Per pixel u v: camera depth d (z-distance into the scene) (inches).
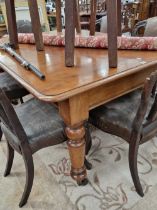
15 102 79.2
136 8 134.6
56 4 68.0
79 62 39.3
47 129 40.4
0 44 58.8
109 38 33.6
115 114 43.2
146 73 40.6
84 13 147.6
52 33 66.0
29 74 35.8
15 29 53.4
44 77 32.8
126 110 44.0
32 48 54.3
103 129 44.5
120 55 41.8
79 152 39.8
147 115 39.9
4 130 42.9
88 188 47.1
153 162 52.9
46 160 56.2
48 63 40.5
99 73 33.3
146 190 45.7
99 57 41.4
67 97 27.8
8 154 48.4
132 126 37.8
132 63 36.6
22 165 54.5
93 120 45.5
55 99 27.0
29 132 40.0
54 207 43.6
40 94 28.1
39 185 48.7
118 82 36.9
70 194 46.1
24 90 61.2
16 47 55.0
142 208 42.1
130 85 39.6
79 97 32.0
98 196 45.2
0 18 104.4
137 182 43.1
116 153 56.8
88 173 50.9
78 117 34.2
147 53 41.8
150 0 135.0
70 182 49.0
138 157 54.6
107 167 52.3
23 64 39.4
